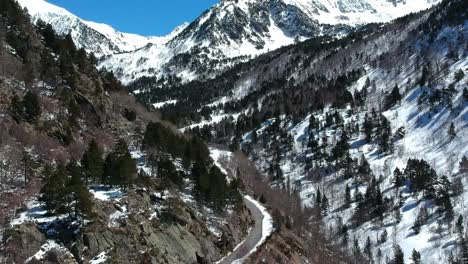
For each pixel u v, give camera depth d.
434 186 176.75
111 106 113.06
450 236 152.38
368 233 165.12
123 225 64.56
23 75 91.12
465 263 135.62
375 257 151.62
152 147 98.56
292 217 124.50
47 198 61.34
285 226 105.81
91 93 106.75
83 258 57.44
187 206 80.19
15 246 55.38
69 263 56.12
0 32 97.38
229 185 96.75
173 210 75.00
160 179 84.25
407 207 174.88
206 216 84.62
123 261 60.22
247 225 94.25
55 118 87.88
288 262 85.12
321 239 127.69
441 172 190.25
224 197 89.31
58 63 103.38
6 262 53.84
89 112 99.00
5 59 92.12
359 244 161.00
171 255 67.31
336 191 194.00
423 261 146.12
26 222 58.81
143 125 118.75
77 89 102.38
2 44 95.44
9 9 106.56
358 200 182.38
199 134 199.38
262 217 103.44
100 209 64.75
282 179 199.62
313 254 102.31
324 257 107.69
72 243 58.25
